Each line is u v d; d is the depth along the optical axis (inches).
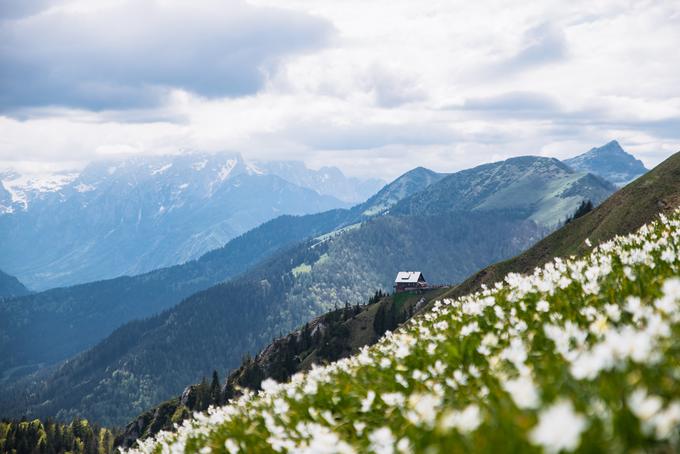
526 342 262.2
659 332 193.6
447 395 228.7
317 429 246.5
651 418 116.8
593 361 157.8
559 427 110.0
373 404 263.4
